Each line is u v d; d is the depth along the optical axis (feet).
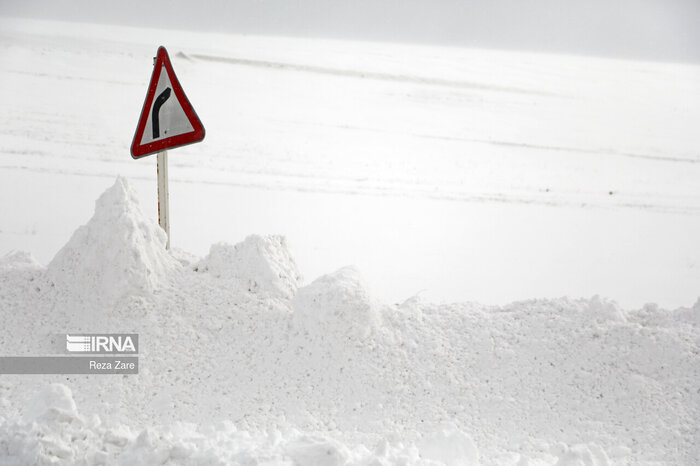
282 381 20.89
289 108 142.10
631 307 57.98
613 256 73.31
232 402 20.04
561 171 114.42
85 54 169.07
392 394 20.62
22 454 15.02
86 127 105.60
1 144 89.61
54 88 130.31
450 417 19.86
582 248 75.10
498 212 86.38
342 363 21.40
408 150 118.73
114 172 83.41
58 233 61.82
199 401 19.99
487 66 250.37
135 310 22.63
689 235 83.97
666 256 74.95
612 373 21.17
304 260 61.00
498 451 18.31
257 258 24.66
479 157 118.83
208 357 21.53
